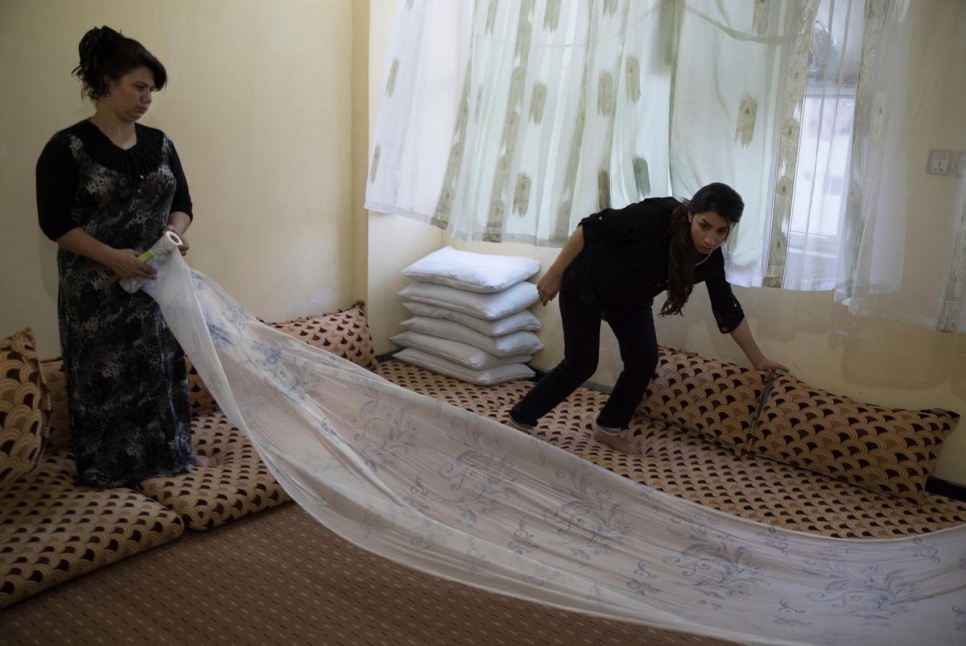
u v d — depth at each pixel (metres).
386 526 2.10
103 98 2.33
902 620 1.93
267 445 2.27
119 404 2.56
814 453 3.03
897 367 3.00
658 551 2.22
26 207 2.79
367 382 2.42
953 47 2.57
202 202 3.30
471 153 3.50
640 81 3.17
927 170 2.67
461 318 3.82
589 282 2.93
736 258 3.08
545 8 3.27
